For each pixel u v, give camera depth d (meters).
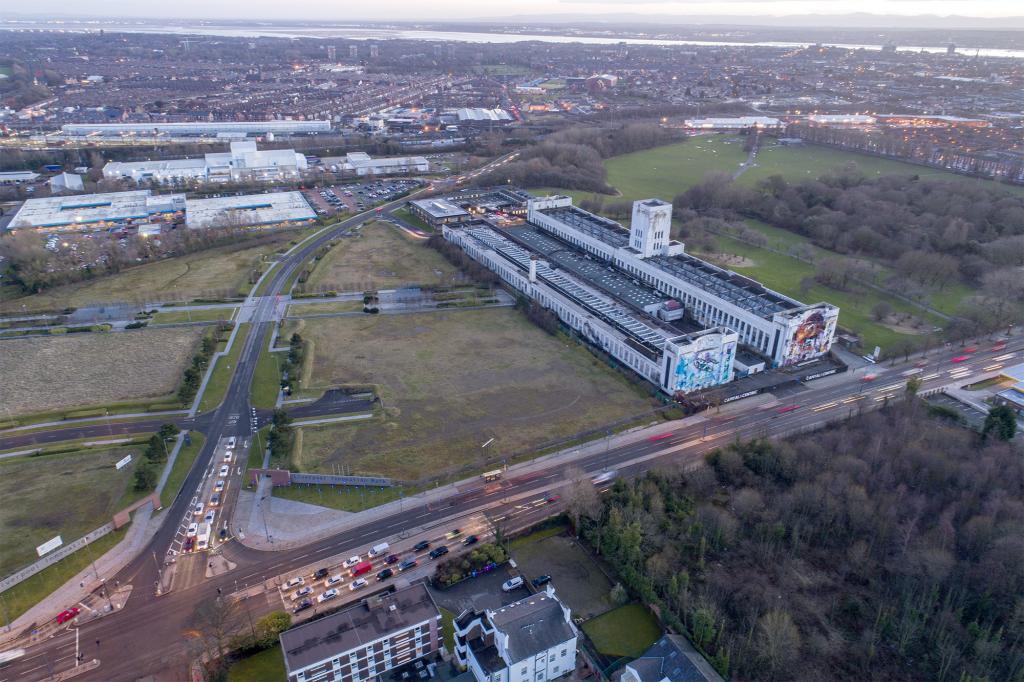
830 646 159.25
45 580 181.62
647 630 165.88
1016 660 149.38
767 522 193.62
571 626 151.88
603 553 188.62
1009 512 189.50
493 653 149.12
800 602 171.38
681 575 169.75
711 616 157.62
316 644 146.12
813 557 186.50
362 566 185.12
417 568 186.25
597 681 153.00
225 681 149.88
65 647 161.88
